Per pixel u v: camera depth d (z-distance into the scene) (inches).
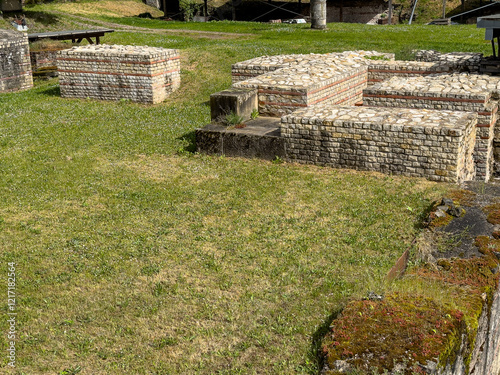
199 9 1977.1
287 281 287.0
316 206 378.6
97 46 732.7
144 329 253.4
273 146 460.8
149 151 511.8
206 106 642.2
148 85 663.1
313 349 230.7
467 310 232.8
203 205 390.3
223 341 243.6
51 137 563.8
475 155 465.7
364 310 232.2
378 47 928.9
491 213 330.0
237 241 334.3
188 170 459.8
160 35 1222.3
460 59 644.1
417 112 442.0
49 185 439.2
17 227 364.5
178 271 303.0
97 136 562.6
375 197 384.2
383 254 311.4
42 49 959.0
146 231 353.4
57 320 262.5
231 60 805.9
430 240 303.6
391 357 202.8
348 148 431.2
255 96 518.3
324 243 327.9
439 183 397.4
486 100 458.0
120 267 308.2
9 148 535.2
